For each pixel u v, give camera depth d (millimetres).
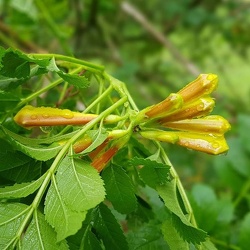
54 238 151
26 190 158
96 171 158
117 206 177
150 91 673
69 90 228
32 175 174
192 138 172
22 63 172
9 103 192
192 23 634
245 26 644
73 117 174
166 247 201
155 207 219
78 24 537
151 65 714
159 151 181
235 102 702
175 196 173
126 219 216
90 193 151
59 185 156
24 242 150
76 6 522
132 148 192
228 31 651
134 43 692
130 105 182
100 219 177
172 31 694
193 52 723
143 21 567
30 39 477
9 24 461
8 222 153
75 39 564
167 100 168
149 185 173
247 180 322
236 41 657
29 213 154
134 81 528
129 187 175
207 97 171
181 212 166
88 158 171
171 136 172
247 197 312
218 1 687
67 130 180
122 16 651
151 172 169
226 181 324
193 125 173
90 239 173
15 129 195
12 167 173
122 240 177
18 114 175
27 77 177
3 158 173
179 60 564
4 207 155
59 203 151
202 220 256
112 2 564
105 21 618
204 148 171
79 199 150
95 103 184
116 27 648
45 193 163
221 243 259
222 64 737
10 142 166
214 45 714
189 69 558
